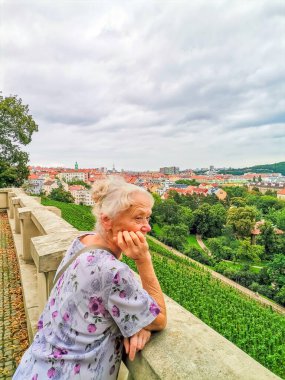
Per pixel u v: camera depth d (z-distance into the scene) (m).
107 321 1.62
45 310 1.82
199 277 29.48
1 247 10.82
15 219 11.76
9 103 34.44
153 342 1.64
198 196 158.25
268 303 46.59
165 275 21.98
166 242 81.50
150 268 1.78
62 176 193.12
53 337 1.66
